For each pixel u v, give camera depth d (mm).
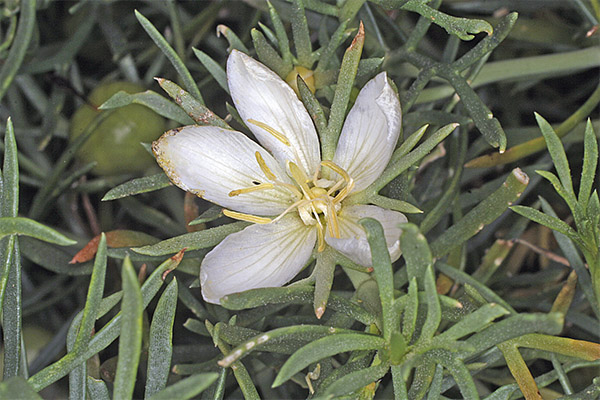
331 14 216
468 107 207
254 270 191
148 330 208
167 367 190
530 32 238
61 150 242
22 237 216
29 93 239
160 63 240
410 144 194
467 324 183
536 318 180
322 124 198
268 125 196
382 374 186
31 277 234
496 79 228
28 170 235
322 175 197
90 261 219
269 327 210
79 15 244
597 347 191
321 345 182
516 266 230
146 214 230
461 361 185
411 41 215
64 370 188
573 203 196
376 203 194
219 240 194
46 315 231
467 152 229
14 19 223
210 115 200
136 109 225
